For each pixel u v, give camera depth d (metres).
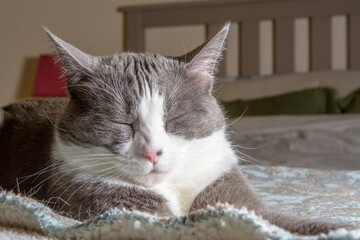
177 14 1.46
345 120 1.04
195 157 0.56
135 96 0.55
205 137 0.57
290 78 1.28
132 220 0.45
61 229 0.46
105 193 0.54
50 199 0.55
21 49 1.58
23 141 0.63
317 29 1.36
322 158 0.88
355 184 0.71
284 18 1.38
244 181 0.58
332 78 1.22
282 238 0.42
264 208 0.52
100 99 0.55
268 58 1.42
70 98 0.57
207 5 1.43
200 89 0.58
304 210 0.59
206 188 0.57
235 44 1.43
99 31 1.52
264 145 0.98
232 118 1.17
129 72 0.56
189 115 0.56
